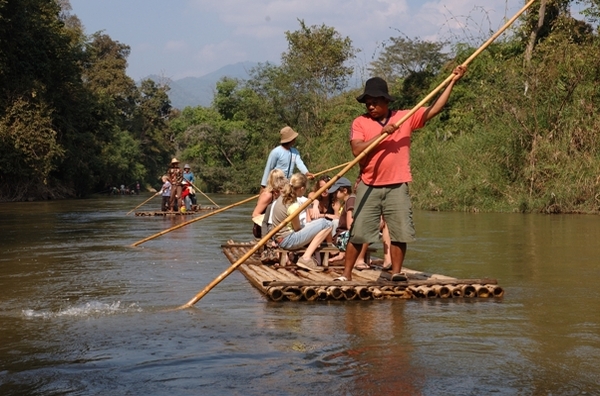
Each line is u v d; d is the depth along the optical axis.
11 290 6.69
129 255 9.78
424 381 3.60
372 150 6.50
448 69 31.44
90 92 46.53
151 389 3.51
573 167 18.95
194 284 7.09
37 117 36.41
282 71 47.16
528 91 20.78
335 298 6.10
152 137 84.19
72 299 6.17
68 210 24.83
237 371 3.80
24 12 37.34
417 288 6.22
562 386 3.52
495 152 20.95
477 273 7.59
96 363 3.99
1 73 35.62
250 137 57.50
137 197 46.03
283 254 7.84
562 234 12.30
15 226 16.06
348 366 3.88
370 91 6.46
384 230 7.52
